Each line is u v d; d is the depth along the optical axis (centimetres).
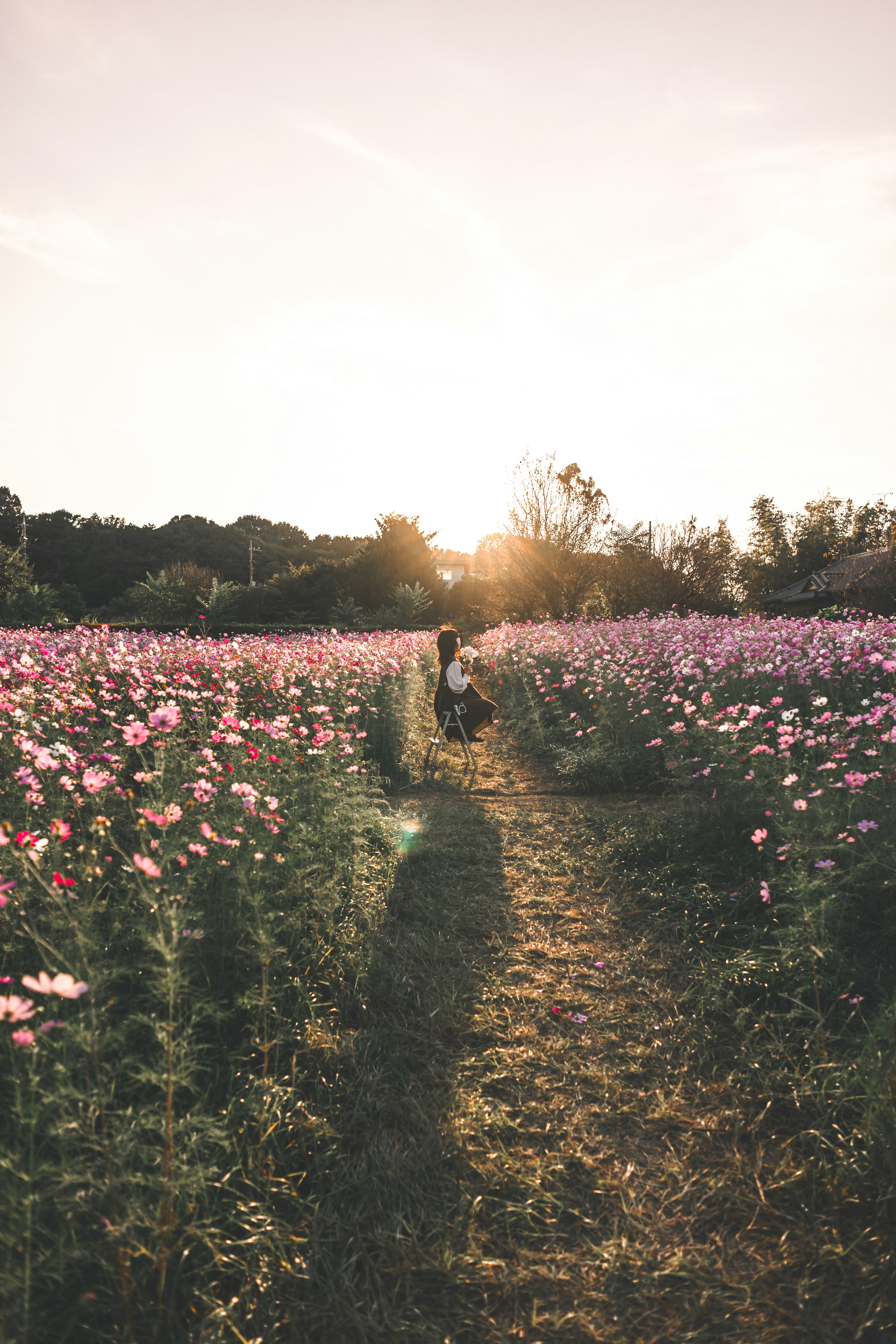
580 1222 169
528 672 1010
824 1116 195
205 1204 158
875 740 409
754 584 4047
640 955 298
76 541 5822
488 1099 211
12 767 361
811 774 391
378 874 364
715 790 428
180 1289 142
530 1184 178
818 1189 175
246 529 8212
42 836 284
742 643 736
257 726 422
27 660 568
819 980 247
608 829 443
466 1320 144
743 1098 209
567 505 2239
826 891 275
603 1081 218
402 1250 161
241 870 256
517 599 2269
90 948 189
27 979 132
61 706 450
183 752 389
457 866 399
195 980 238
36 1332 124
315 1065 218
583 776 586
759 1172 181
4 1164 129
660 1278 154
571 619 2067
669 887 352
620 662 784
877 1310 144
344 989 257
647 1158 188
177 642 1000
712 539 2244
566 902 353
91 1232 144
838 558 3778
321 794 374
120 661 689
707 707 505
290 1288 151
